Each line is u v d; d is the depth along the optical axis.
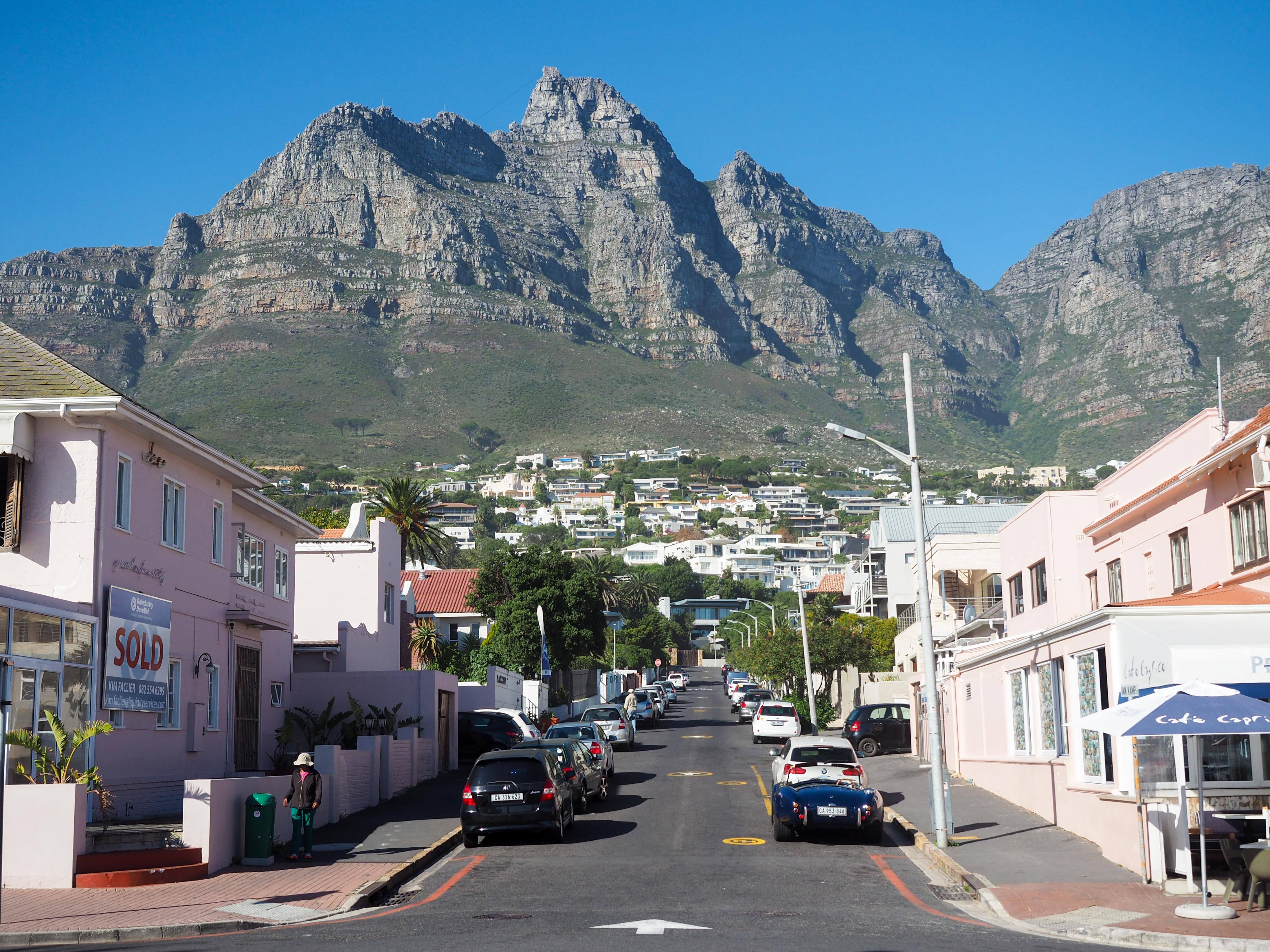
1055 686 22.09
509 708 49.59
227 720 26.59
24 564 20.12
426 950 11.66
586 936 12.40
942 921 13.71
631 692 62.44
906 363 22.14
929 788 28.91
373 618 38.00
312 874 17.38
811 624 65.69
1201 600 18.88
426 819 24.14
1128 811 17.14
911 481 21.55
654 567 199.88
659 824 23.64
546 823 20.56
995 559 53.56
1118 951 11.96
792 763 22.83
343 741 30.56
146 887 16.17
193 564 24.81
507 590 64.06
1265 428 18.70
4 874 16.25
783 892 15.81
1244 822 15.82
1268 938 12.27
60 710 18.95
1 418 20.00
